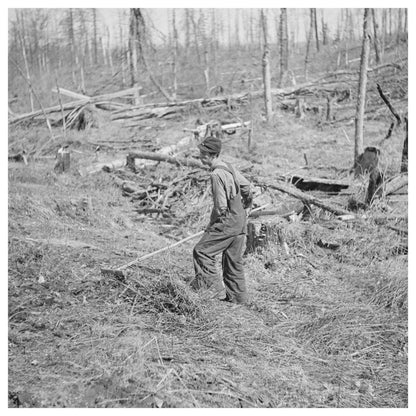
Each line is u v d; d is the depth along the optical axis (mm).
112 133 20469
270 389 4840
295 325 5953
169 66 37406
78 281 6445
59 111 22656
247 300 6305
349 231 8789
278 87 31031
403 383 5180
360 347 5734
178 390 4594
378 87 17422
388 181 11016
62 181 12297
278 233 7887
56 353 4980
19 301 5863
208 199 10680
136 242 8344
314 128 22141
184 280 6527
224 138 18891
